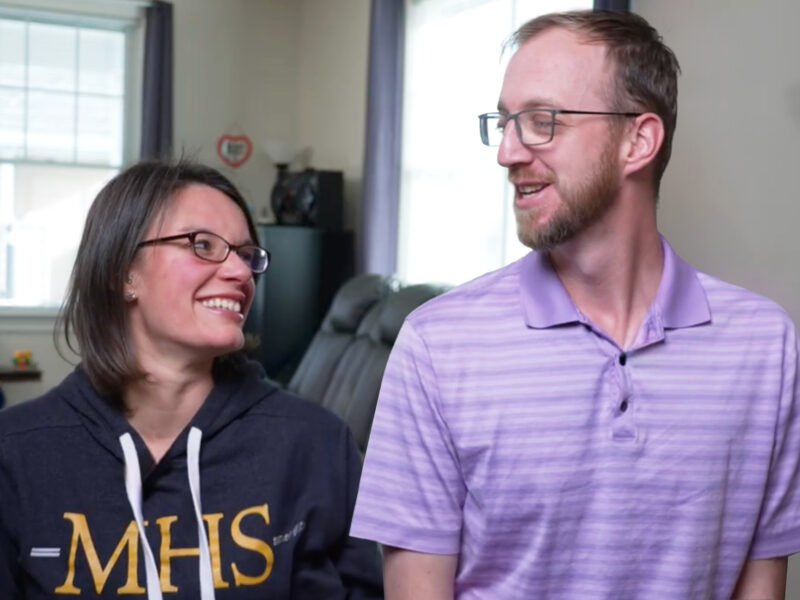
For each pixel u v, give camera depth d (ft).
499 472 3.89
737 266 9.47
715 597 4.07
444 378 3.97
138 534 4.44
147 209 4.50
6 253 20.56
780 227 8.93
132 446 4.48
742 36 9.37
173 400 4.63
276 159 21.44
